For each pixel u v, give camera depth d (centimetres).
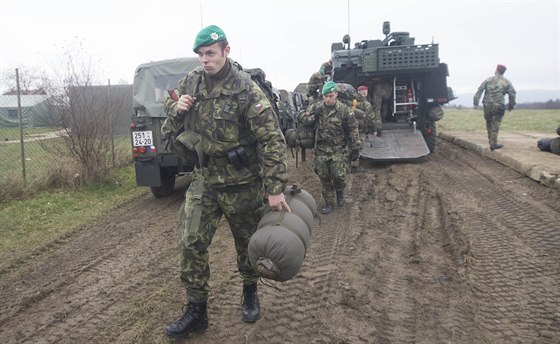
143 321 321
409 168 895
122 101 925
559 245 442
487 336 292
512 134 1377
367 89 987
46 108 766
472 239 466
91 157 779
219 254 455
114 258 452
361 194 698
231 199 273
